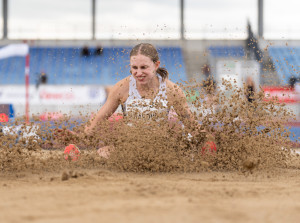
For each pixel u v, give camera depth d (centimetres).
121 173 612
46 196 406
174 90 695
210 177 589
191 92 698
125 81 741
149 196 405
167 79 743
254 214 327
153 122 661
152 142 644
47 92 2319
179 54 2638
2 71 2634
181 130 669
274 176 612
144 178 565
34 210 335
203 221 297
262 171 653
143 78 719
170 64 2530
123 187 462
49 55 2756
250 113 692
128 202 369
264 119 700
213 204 366
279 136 710
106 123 699
